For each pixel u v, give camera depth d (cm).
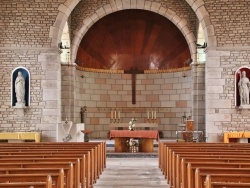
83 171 930
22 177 576
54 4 1888
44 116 1866
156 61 2750
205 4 1861
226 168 643
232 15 1852
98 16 2392
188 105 2595
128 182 1150
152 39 2739
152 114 2519
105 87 2730
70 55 2398
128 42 2745
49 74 1873
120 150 1970
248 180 571
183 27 2377
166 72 2706
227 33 1850
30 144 1360
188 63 2562
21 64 1875
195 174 671
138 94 2766
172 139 2570
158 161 1606
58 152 1038
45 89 1869
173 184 1036
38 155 941
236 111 1830
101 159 1367
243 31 1847
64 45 2372
